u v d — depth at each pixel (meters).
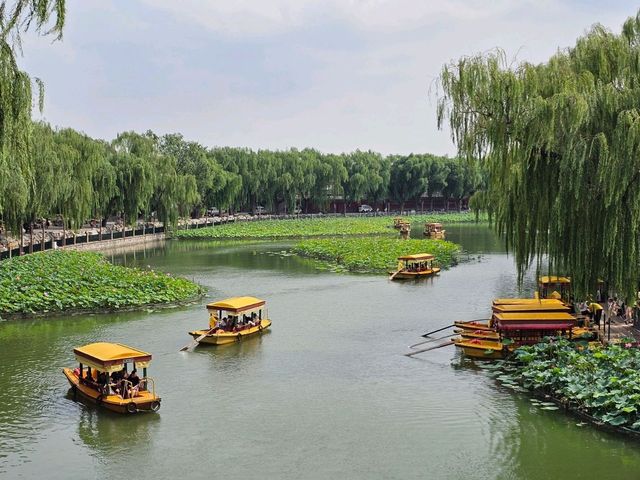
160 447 16.92
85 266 43.19
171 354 25.45
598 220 21.88
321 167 113.69
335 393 20.98
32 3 18.84
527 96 22.44
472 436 17.56
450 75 23.47
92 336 28.00
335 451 16.72
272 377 22.62
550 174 22.78
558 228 22.22
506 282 43.91
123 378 19.80
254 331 28.89
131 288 35.94
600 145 20.67
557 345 22.59
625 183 20.20
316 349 26.33
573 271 22.48
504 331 24.31
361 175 118.50
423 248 59.62
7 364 23.81
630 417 17.31
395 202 132.88
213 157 102.75
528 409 19.38
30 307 31.83
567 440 17.20
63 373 22.62
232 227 89.88
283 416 19.02
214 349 26.28
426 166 124.19
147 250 65.69
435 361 24.47
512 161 23.17
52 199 47.31
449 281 44.69
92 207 60.91
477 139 23.69
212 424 18.41
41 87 23.58
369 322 31.48
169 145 92.31
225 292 40.12
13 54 21.14
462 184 123.94
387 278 46.12
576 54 24.62
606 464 15.86
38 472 15.59
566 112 21.16
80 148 55.78
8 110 21.11
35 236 62.69
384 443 17.19
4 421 18.53
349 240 69.69
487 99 22.83
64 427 18.12
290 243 74.19
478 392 20.91
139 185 67.94
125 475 15.44
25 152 23.83
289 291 40.66
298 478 15.29
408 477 15.33
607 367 20.06
